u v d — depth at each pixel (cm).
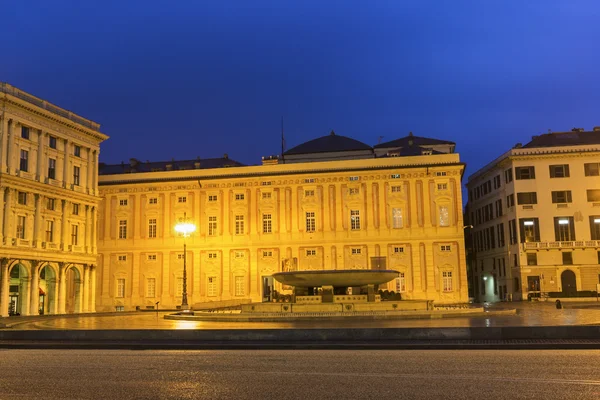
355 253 7050
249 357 1784
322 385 1232
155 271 7394
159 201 7500
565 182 7494
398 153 7681
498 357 1706
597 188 7419
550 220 7456
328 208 7175
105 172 8481
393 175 7081
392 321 3241
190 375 1398
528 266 7425
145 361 1705
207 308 5166
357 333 2177
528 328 2117
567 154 7494
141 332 2295
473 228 9500
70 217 6600
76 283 6744
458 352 1869
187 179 7425
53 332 2361
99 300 7450
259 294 7138
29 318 4909
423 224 6944
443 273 6831
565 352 1836
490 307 5316
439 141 7994
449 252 6850
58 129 6438
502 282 8075
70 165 6650
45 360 1762
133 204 7550
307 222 7194
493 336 2127
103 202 7619
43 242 6097
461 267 6806
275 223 7238
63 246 6431
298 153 8106
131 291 7406
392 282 6925
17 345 2247
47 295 6347
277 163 7806
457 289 6775
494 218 8419
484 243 8900
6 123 5703
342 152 8050
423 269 6875
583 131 8162
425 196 6988
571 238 7388
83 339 2334
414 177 7031
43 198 6175
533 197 7544
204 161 8725
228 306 5712
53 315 5581
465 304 6088
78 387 1239
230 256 7275
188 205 7431
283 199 7269
